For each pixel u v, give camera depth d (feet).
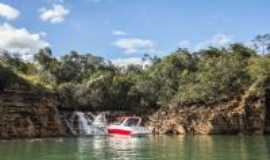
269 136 247.09
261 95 275.18
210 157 122.21
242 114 272.51
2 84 238.89
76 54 357.20
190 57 358.64
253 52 367.04
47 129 248.93
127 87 310.24
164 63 345.92
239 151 141.08
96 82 301.22
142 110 306.14
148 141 203.72
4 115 228.43
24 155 132.57
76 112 288.30
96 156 129.39
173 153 136.05
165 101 300.40
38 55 341.41
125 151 146.20
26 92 245.86
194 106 285.84
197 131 279.28
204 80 290.97
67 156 129.80
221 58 318.45
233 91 282.97
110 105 301.84
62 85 290.15
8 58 322.75
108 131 272.72
